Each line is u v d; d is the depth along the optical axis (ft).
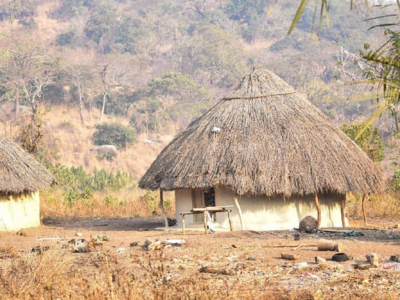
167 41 500.74
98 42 489.67
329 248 51.85
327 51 404.36
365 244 56.18
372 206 100.27
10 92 370.12
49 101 384.68
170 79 385.29
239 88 85.05
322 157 75.61
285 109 80.64
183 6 567.59
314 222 69.15
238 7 564.71
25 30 508.12
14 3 571.69
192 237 65.46
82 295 34.04
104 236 65.05
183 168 78.23
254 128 78.38
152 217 107.86
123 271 38.58
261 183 73.46
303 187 73.26
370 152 108.37
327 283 39.40
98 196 140.97
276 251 52.80
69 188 161.27
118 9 563.89
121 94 392.68
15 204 83.71
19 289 35.35
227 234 66.64
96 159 329.72
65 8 581.94
